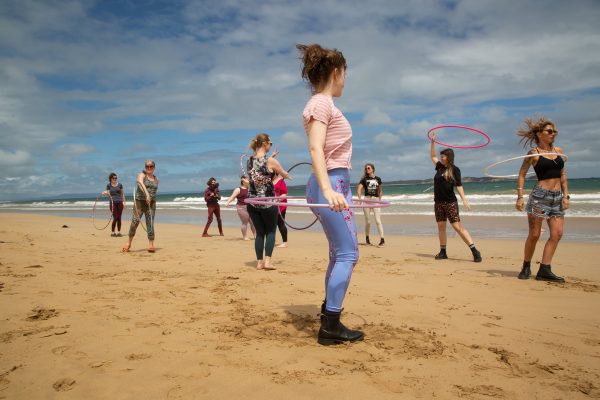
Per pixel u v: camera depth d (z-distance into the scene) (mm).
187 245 10250
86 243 10547
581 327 3701
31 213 32750
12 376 2645
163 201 53094
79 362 2852
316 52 3158
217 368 2762
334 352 3045
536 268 6699
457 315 4051
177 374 2672
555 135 5648
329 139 3062
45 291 4852
